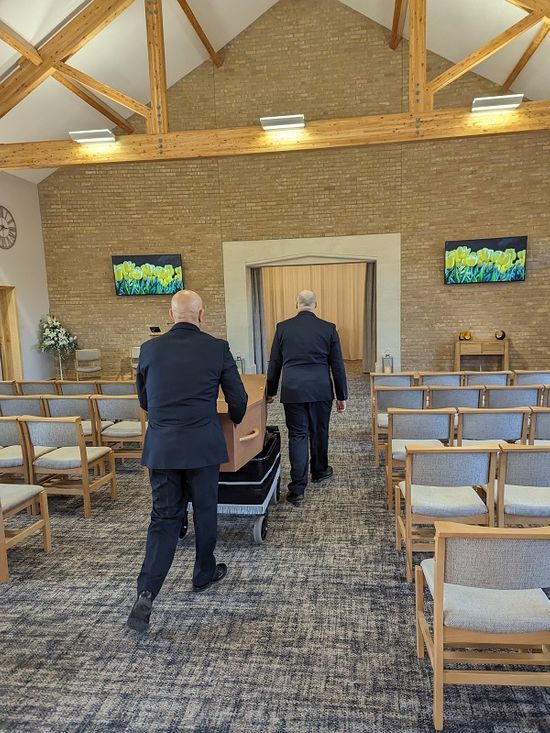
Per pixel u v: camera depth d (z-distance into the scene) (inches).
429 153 347.6
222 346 92.4
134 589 102.7
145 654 82.5
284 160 362.0
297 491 144.3
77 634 88.2
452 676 64.8
